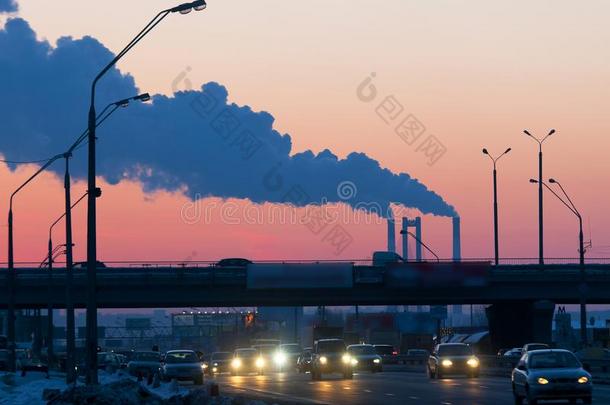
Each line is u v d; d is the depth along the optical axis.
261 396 70.06
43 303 144.75
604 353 106.88
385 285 145.25
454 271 144.75
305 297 147.38
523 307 169.62
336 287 143.88
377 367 126.31
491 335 178.12
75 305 151.75
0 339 162.50
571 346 137.00
